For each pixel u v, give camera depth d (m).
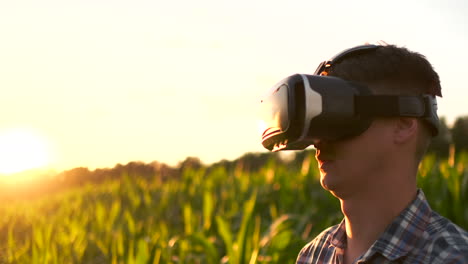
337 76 1.12
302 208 5.43
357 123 1.05
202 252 4.48
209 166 9.17
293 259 3.68
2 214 9.76
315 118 1.04
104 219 6.81
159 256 4.17
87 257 5.62
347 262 1.13
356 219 1.10
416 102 1.05
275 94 1.12
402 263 1.02
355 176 1.08
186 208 5.28
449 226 1.02
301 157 7.85
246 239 3.71
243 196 6.50
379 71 1.08
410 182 1.08
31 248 6.48
